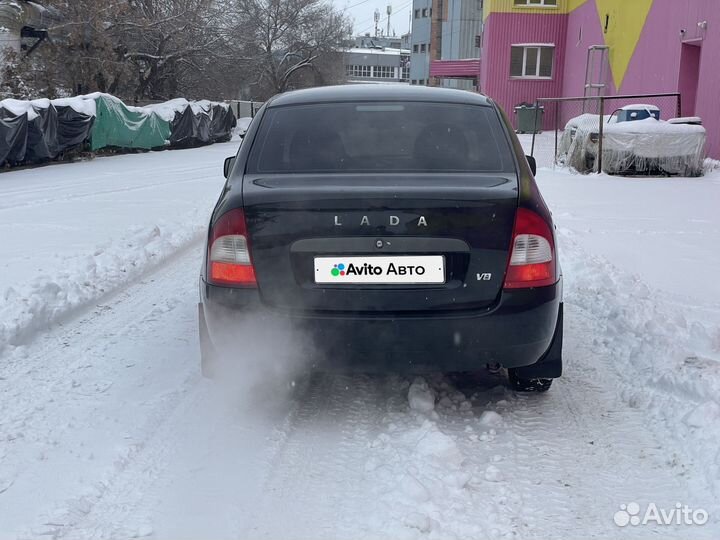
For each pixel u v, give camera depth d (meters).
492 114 4.31
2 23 26.28
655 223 9.85
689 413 3.69
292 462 3.36
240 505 2.99
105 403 4.02
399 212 3.39
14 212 10.66
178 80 37.09
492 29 37.03
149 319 5.68
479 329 3.44
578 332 5.27
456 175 3.77
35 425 3.73
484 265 3.44
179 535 2.78
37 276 6.57
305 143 4.06
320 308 3.44
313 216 3.41
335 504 3.00
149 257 7.75
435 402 4.05
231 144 31.02
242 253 3.48
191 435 3.64
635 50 25.72
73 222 9.77
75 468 3.29
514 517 2.90
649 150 16.27
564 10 36.56
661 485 3.17
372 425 3.75
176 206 11.41
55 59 27.23
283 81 51.59
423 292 3.42
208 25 35.12
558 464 3.36
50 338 5.21
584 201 12.10
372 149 4.00
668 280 6.68
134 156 22.95
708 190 13.79
